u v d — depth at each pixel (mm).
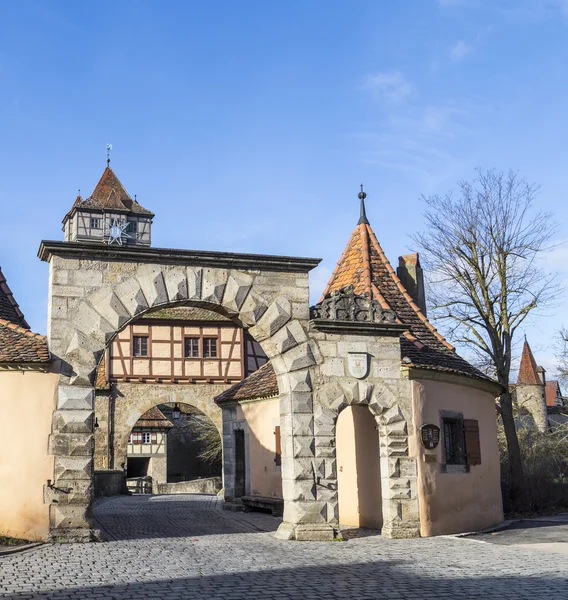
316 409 14828
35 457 13234
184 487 39562
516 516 20906
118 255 14031
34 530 13039
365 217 20016
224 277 14703
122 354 36438
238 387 23453
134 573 9891
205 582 9328
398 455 15281
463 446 17047
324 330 15195
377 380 15414
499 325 23453
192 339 37469
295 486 14430
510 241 23562
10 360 13219
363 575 10062
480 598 8484
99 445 35250
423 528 15188
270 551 12453
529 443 29641
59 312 13625
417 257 22594
